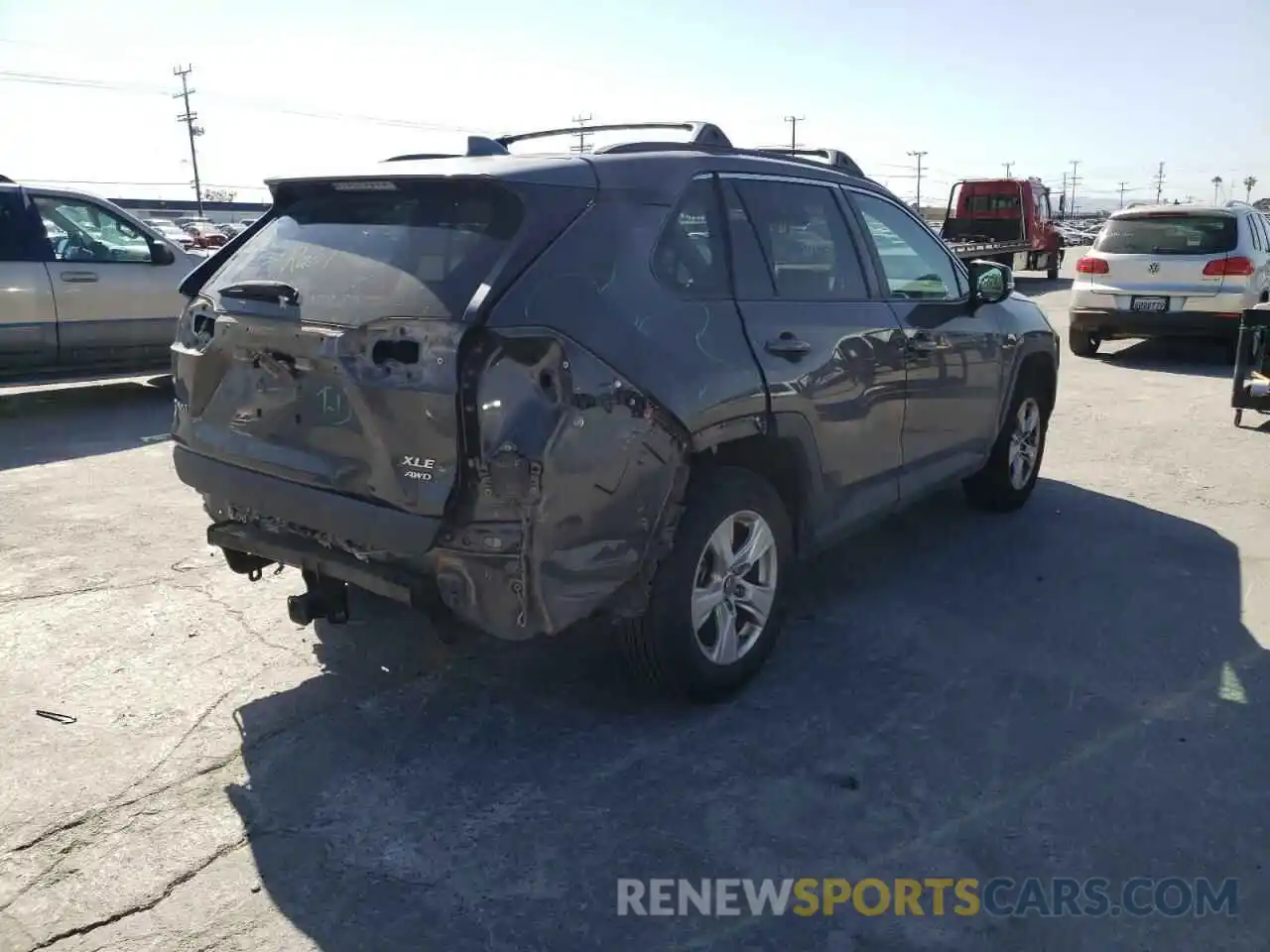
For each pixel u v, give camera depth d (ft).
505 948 8.78
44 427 28.48
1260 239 40.63
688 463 11.58
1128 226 40.57
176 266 32.89
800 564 18.04
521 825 10.45
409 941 8.84
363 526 10.69
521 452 9.96
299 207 12.71
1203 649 14.65
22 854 9.87
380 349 10.41
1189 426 29.25
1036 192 85.56
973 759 11.75
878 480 15.53
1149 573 17.61
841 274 14.93
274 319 11.28
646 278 11.58
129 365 32.12
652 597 11.87
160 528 19.40
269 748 11.82
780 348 12.90
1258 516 20.92
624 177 11.87
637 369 10.94
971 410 18.04
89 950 8.66
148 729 12.18
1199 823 10.57
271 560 12.66
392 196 11.69
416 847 10.08
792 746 12.00
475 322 9.96
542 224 10.79
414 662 13.96
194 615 15.39
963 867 9.91
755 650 13.29
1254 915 9.25
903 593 16.71
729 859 9.98
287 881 9.58
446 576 10.43
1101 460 25.45
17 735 11.98
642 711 12.75
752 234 13.37
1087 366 40.70
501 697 13.06
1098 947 8.90
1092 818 10.65
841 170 16.14
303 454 11.23
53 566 17.29
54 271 30.01
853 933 9.03
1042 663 14.16
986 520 20.59
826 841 10.27
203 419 12.39
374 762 11.57
